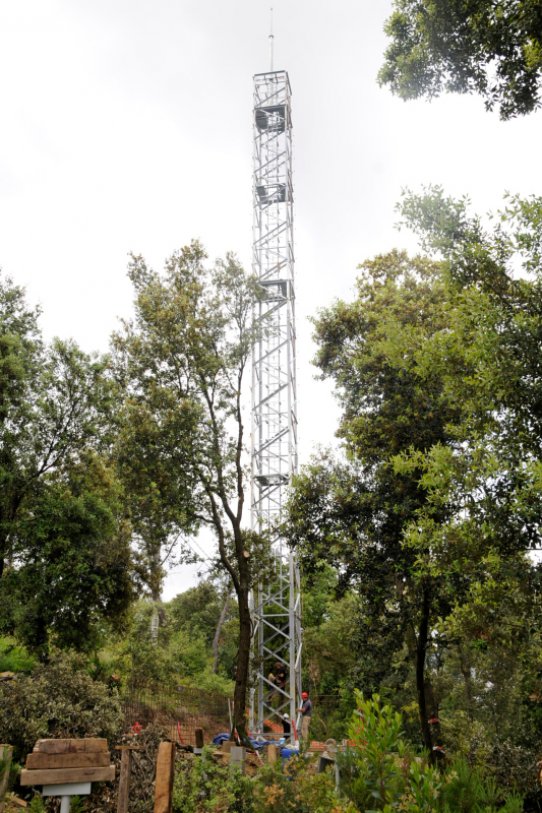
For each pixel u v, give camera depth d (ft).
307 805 25.76
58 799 34.27
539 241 34.47
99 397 79.36
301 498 61.93
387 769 22.74
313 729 89.40
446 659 98.53
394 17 39.40
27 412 76.64
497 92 37.09
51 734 41.60
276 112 110.42
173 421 66.74
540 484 30.19
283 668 89.04
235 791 29.81
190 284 72.79
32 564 76.43
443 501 36.01
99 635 79.71
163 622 131.13
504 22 34.04
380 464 57.77
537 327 32.24
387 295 75.31
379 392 57.77
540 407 32.09
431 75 38.27
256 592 87.76
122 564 81.30
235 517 69.10
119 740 41.45
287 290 99.04
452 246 37.55
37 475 77.71
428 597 51.16
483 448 33.86
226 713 79.05
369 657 83.61
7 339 77.77
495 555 33.30
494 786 27.86
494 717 77.20
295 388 95.25
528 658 41.24
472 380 34.73
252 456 88.58
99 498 82.53
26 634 74.08
